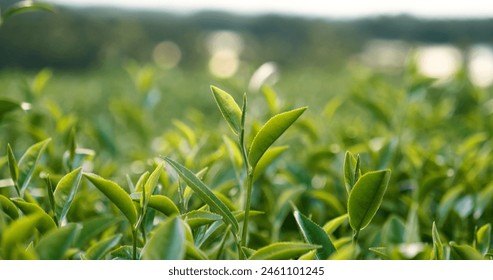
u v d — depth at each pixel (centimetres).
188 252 74
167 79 287
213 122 194
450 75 166
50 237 71
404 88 131
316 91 258
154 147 133
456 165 107
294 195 96
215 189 94
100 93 243
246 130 112
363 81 154
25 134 134
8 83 212
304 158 121
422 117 149
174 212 79
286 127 76
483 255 83
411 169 107
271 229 99
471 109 160
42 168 95
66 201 79
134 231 77
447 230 97
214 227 81
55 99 218
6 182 94
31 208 77
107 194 76
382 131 132
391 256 79
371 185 76
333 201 96
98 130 123
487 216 99
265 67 123
